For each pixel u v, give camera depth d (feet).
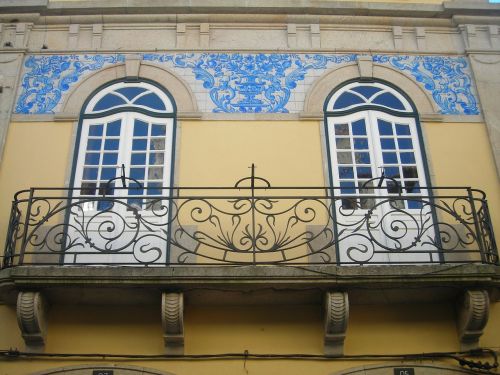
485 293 19.22
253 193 20.34
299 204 22.15
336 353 19.43
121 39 25.63
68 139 23.36
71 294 19.38
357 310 20.27
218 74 24.91
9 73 24.70
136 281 18.65
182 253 19.40
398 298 20.02
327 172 22.95
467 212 22.22
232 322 19.97
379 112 24.31
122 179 20.56
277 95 24.52
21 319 18.74
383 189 22.67
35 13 25.90
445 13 26.48
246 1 25.94
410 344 19.79
